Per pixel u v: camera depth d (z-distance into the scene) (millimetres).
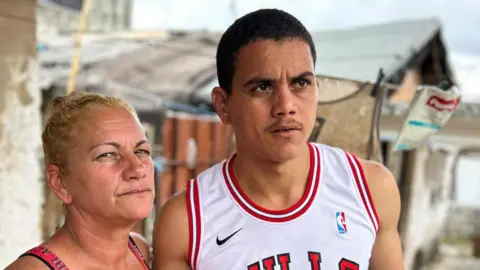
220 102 1448
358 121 2088
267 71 1262
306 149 1432
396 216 1527
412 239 6629
